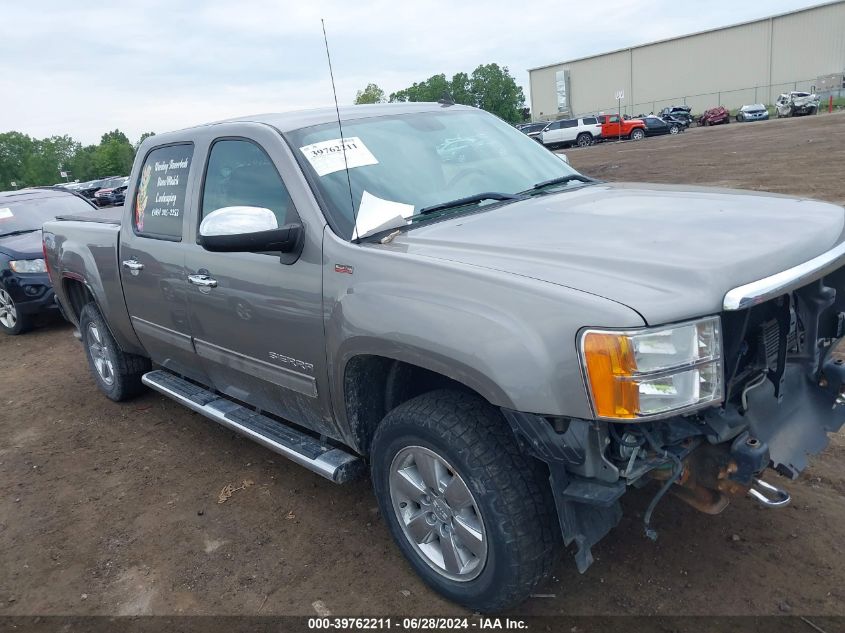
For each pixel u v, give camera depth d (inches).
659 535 123.6
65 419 207.8
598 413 84.0
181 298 151.9
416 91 3161.9
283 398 134.6
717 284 86.0
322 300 115.6
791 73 2363.4
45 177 4539.9
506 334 89.5
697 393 84.6
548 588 113.4
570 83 2947.8
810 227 103.5
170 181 158.6
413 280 102.0
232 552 131.6
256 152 134.3
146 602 120.0
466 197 131.3
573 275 91.0
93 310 202.7
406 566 122.6
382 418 121.0
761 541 119.8
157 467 169.8
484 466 96.3
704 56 2544.3
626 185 143.9
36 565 134.2
